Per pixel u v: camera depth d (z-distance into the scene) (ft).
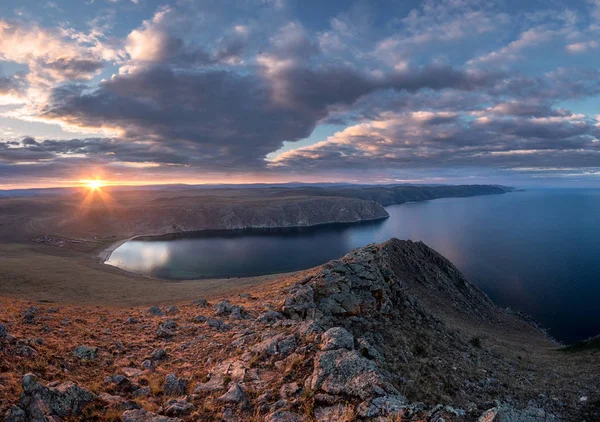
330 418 33.78
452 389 55.47
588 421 57.16
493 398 58.44
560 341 249.34
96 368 49.52
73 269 322.75
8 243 553.64
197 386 43.91
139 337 68.33
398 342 70.69
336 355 44.04
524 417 35.50
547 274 451.12
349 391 37.45
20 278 237.45
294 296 86.17
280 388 41.14
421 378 54.24
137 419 34.19
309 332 55.72
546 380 77.25
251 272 520.01
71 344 58.03
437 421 31.96
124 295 212.64
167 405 38.96
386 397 35.78
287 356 49.90
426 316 95.55
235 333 68.54
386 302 86.84
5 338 48.37
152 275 462.19
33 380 34.50
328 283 90.12
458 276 248.93
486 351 92.73
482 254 584.40
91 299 192.54
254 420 35.01
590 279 423.23
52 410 33.06
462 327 134.31
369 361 43.14
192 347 62.34
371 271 100.07
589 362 100.17
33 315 75.15
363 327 73.82
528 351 130.21
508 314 257.96
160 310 94.68
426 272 214.28
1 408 31.73
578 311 313.53
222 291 199.00
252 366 48.26
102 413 35.53
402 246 232.12
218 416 36.37
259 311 87.25
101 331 70.13
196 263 576.61
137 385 44.73
